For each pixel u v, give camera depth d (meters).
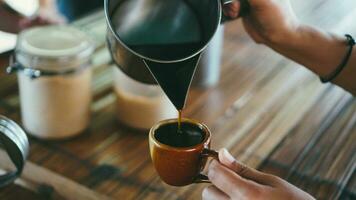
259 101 0.90
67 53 0.74
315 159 0.76
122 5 0.62
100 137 0.80
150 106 0.79
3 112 0.84
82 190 0.69
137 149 0.78
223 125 0.83
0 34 1.01
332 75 0.80
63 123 0.77
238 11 0.72
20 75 0.77
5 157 0.72
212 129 0.82
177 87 0.58
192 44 0.60
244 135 0.81
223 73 0.98
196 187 0.71
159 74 0.58
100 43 1.04
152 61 0.57
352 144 0.80
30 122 0.78
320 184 0.71
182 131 0.58
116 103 0.83
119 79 0.81
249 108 0.88
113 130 0.82
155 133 0.57
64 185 0.70
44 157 0.75
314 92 0.94
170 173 0.57
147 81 0.65
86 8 1.37
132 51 0.55
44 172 0.72
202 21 0.61
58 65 0.73
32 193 0.69
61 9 1.30
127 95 0.79
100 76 0.95
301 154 0.77
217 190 0.57
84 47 0.77
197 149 0.55
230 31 1.15
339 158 0.77
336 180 0.72
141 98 0.79
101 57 1.00
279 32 0.77
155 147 0.55
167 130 0.58
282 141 0.80
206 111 0.87
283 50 0.81
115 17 0.61
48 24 0.95
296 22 0.78
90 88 0.81
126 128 0.82
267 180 0.55
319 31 0.79
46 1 1.15
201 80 0.92
